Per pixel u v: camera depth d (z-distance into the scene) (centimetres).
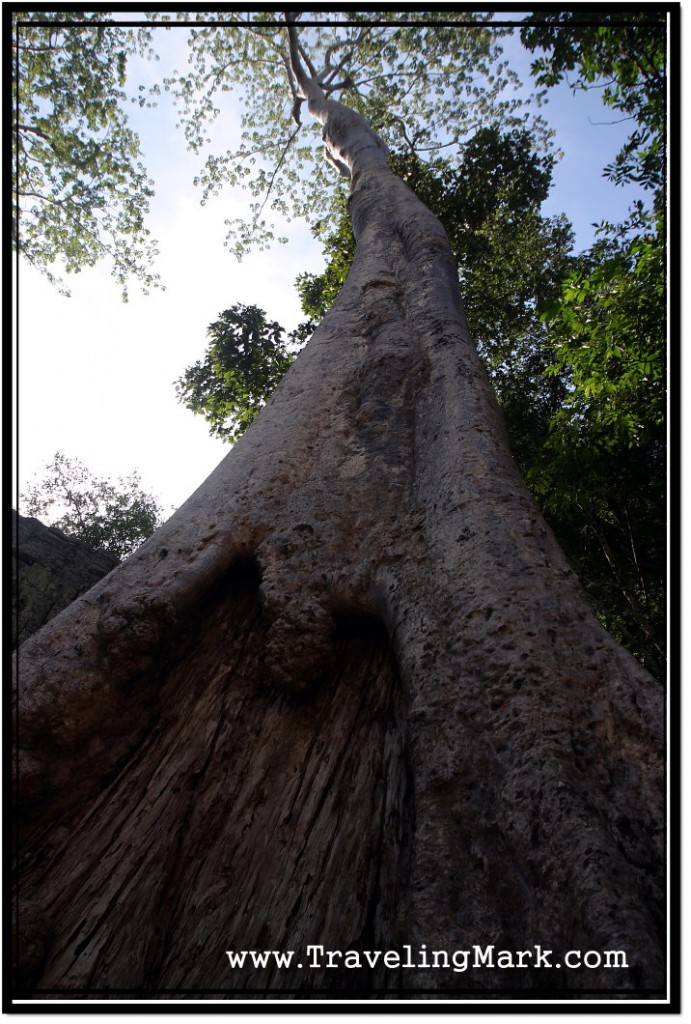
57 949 175
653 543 838
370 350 405
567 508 726
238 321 1055
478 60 1229
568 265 1116
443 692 192
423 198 1109
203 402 1091
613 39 576
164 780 219
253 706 243
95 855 199
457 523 244
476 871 152
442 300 424
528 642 190
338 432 353
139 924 180
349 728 227
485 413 307
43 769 216
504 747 169
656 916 129
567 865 136
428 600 226
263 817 204
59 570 696
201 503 311
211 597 285
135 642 243
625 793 154
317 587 263
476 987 133
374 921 168
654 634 804
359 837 190
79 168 1129
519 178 1134
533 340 1105
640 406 680
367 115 1323
